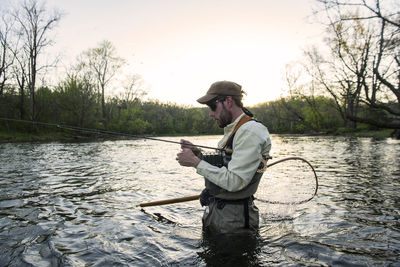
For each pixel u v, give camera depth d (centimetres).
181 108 7344
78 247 249
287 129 5888
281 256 223
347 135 3559
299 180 365
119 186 524
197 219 322
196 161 240
